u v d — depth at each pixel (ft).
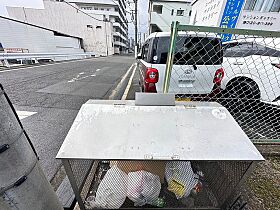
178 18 67.10
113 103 4.26
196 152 3.14
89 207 3.98
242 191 5.03
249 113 9.95
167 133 3.44
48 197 3.01
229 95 10.29
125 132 3.42
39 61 39.37
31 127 8.62
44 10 94.99
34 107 11.18
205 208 4.12
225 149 3.21
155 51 8.16
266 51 8.85
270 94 8.84
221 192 4.26
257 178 5.56
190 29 5.24
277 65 8.40
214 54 8.15
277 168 6.03
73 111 10.74
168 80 6.18
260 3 18.34
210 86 8.62
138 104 4.13
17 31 43.14
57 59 46.11
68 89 15.97
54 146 7.16
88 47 104.73
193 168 4.83
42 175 2.91
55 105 11.66
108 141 3.24
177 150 3.16
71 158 2.96
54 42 57.26
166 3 65.41
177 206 4.19
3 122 2.10
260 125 9.41
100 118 3.67
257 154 3.16
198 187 4.43
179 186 4.17
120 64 42.47
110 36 115.65
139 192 3.88
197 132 3.49
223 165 4.28
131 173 4.12
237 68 9.88
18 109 10.77
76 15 96.43
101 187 3.99
